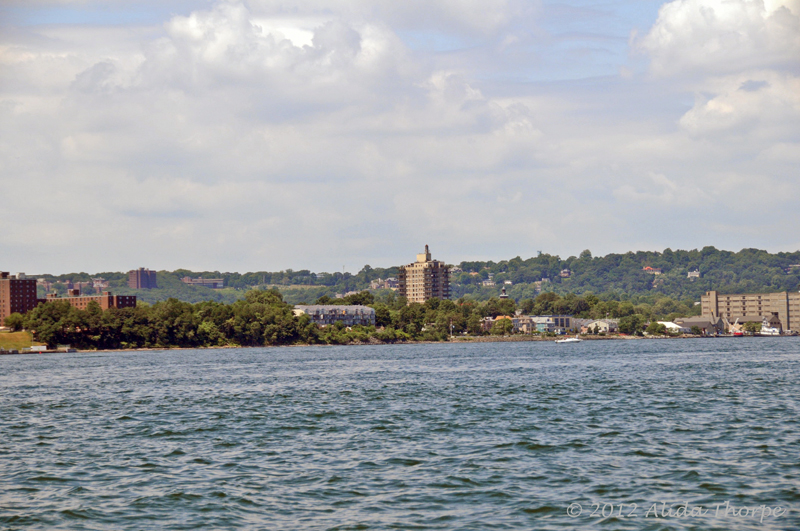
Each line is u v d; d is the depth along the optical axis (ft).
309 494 230.48
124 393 564.71
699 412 396.16
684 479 241.55
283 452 297.74
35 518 209.46
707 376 654.53
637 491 228.43
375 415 407.64
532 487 234.79
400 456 284.41
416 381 642.63
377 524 200.75
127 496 230.48
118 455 296.51
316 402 479.82
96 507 219.41
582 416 388.78
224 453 297.74
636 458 273.54
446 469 260.62
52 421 403.75
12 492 237.45
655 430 335.67
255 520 205.67
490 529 196.34
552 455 281.74
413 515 208.44
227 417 407.85
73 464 278.87
